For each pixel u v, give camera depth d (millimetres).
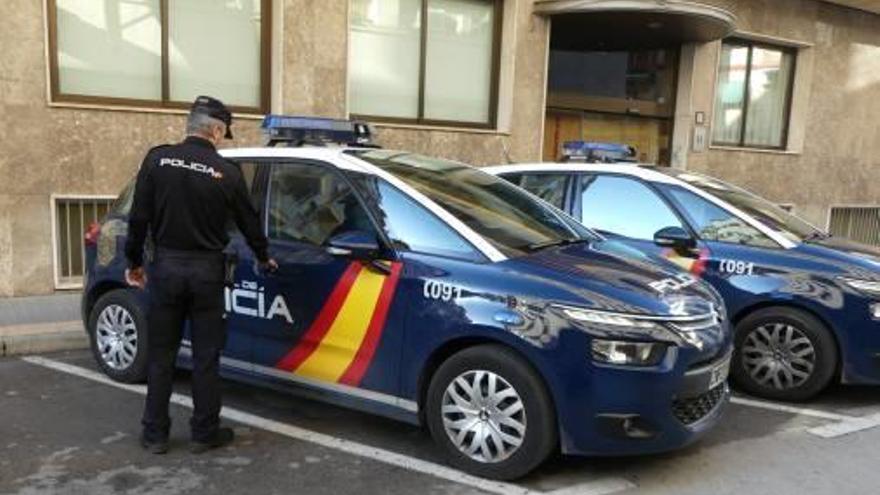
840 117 15695
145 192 4367
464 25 11023
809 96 15086
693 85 13414
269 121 5621
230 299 5086
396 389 4496
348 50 9820
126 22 8602
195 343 4535
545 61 11477
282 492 4090
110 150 8445
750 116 14750
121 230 5680
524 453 4125
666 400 4043
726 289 5836
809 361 5633
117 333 5746
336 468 4398
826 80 15297
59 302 8000
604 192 6566
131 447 4613
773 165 14805
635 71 13719
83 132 8281
